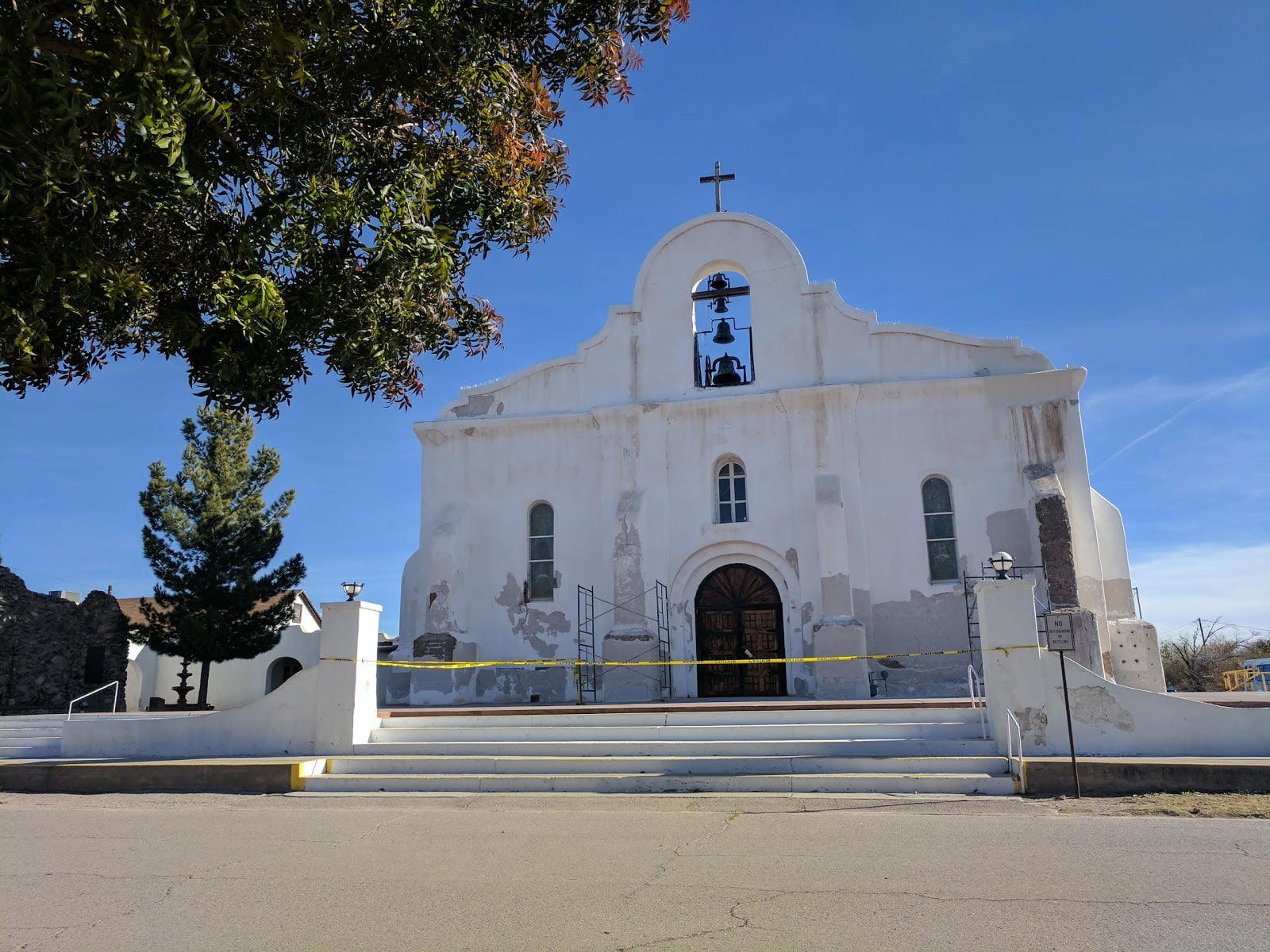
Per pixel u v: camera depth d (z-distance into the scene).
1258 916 5.82
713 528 20.69
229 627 31.38
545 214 9.78
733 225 22.36
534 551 21.81
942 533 20.00
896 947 5.40
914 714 13.49
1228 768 10.48
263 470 33.00
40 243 6.21
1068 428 19.72
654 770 12.26
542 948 5.54
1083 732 11.87
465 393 22.97
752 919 6.01
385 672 21.27
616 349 22.34
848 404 20.61
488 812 10.45
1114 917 5.84
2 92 5.41
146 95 5.93
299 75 7.23
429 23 7.68
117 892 7.05
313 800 11.80
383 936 5.83
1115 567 19.30
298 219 7.49
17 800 12.14
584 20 8.66
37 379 7.39
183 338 7.49
